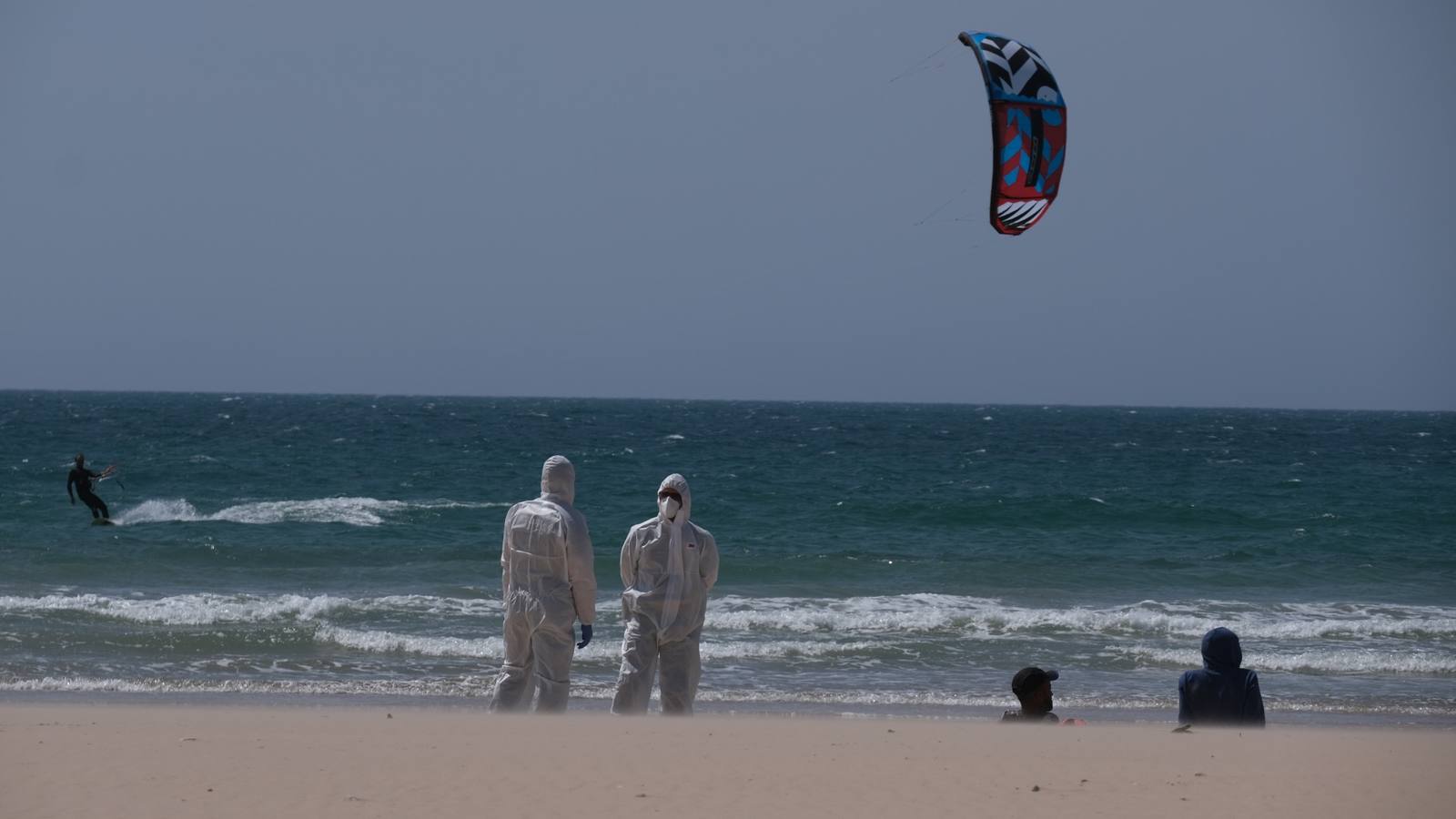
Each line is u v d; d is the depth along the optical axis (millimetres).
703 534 34094
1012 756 24156
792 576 83062
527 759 23172
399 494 139500
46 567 77500
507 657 33875
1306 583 83125
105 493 134500
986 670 51125
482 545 94312
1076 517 121438
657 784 21000
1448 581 84625
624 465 191375
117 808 18797
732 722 29312
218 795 19672
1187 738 26750
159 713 31016
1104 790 20766
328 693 42875
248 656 49656
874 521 118875
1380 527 117562
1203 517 122250
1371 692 46969
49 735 26062
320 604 62219
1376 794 20656
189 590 70938
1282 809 19453
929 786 20969
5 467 164000
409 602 64125
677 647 33688
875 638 57688
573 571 33094
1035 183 35344
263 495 137125
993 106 34469
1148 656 54156
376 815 18406
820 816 18688
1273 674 50875
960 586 79625
